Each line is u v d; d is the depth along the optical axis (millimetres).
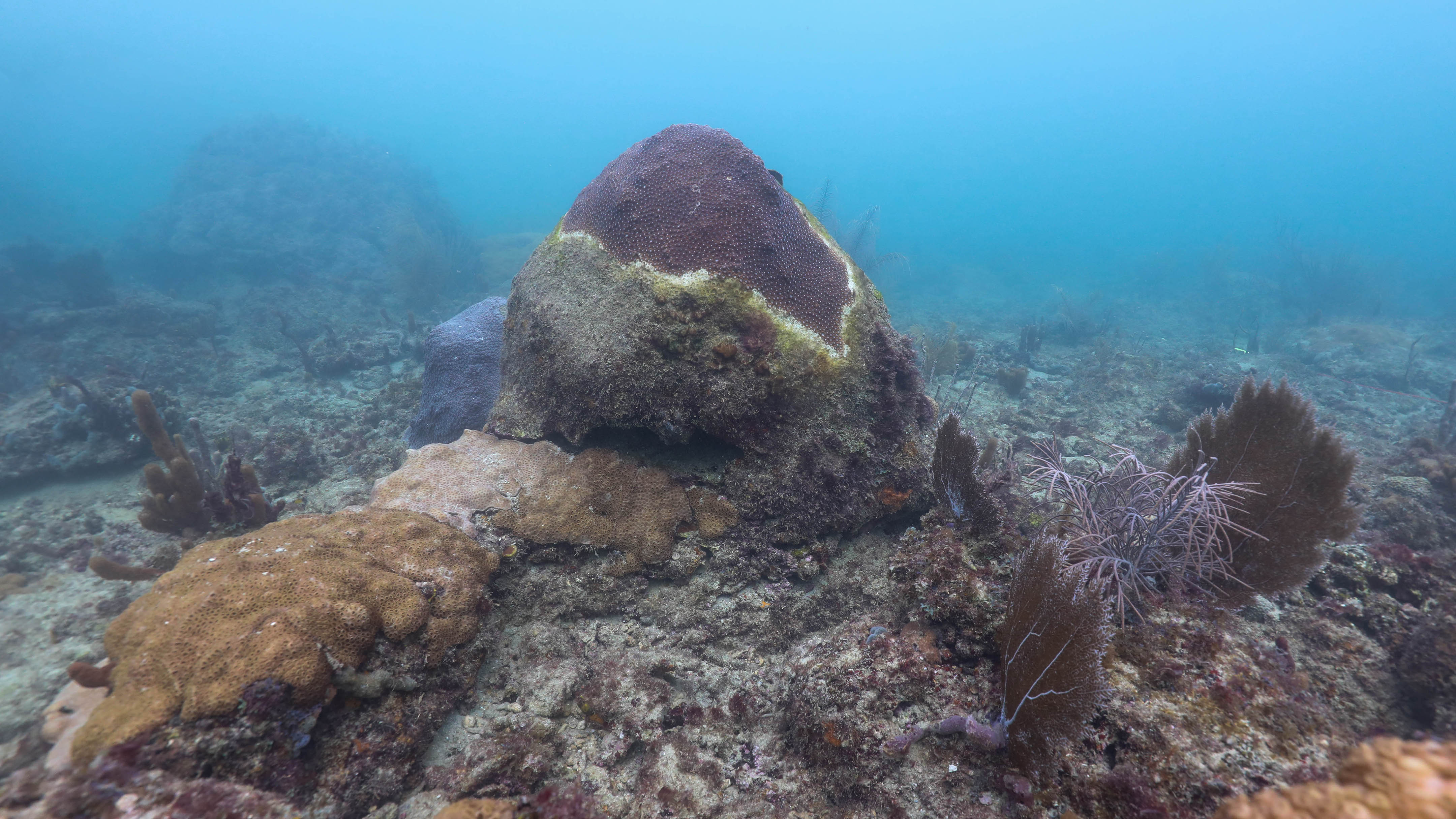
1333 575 1109
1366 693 926
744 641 1139
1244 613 1038
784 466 1161
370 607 903
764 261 1169
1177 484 947
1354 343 4699
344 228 7000
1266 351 4699
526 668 1033
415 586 964
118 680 789
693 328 1123
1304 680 894
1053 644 800
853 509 1188
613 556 1162
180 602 844
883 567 1186
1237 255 12633
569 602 1134
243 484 1343
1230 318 6660
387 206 7652
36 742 843
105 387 2139
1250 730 781
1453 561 1127
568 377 1188
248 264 5762
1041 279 10867
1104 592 924
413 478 1193
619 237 1209
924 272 10461
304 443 2152
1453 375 3762
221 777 753
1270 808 597
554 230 1384
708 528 1178
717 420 1137
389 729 865
